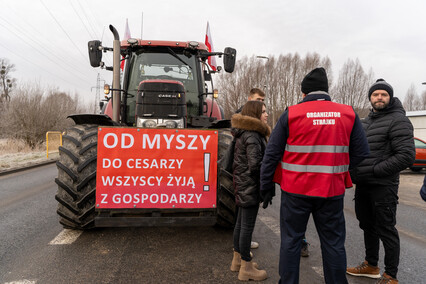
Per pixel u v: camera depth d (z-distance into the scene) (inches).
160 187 121.8
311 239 145.8
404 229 167.2
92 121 142.7
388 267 101.7
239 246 104.1
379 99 102.7
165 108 153.1
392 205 100.9
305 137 81.9
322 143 81.0
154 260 117.4
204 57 207.2
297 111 83.8
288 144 85.5
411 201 242.5
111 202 120.6
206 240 138.7
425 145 434.0
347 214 195.5
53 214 183.5
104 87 169.9
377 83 105.0
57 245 131.5
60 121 681.6
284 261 84.7
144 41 191.5
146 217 120.7
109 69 194.1
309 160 81.9
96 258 118.7
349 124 82.9
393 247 100.2
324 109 82.0
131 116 191.0
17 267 110.5
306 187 82.0
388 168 97.9
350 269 111.1
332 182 80.8
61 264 113.2
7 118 626.8
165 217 121.2
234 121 104.5
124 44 192.1
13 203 212.2
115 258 118.9
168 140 121.6
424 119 913.5
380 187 101.5
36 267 110.5
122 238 140.4
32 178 325.1
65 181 124.4
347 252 131.0
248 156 99.7
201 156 123.4
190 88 197.0
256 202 101.7
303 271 111.6
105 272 107.1
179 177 122.6
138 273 106.8
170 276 104.9
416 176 403.9
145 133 120.9
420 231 163.5
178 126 153.8
